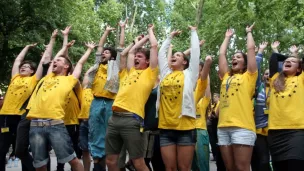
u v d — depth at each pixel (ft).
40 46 58.90
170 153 21.17
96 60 27.63
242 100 20.44
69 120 28.73
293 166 19.22
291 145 19.38
